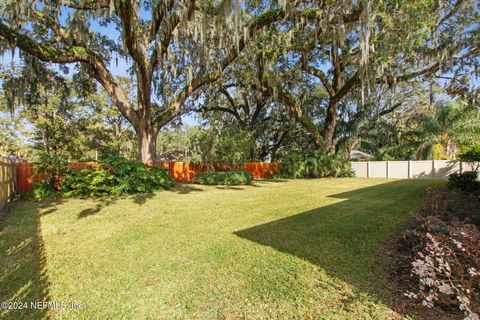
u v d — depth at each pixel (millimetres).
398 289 2064
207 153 11305
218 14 6371
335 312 1810
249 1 8555
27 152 18234
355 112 15891
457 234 2006
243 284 2205
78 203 6090
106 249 3059
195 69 9281
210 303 1945
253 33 8188
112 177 7375
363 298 1961
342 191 7684
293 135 17750
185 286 2189
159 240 3367
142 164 8438
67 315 1823
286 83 13000
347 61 10336
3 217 4758
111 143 18812
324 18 7656
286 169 13750
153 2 6812
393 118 18031
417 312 1771
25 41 6953
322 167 13445
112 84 9609
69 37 7801
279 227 3873
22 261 2729
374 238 3266
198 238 3434
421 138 14477
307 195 6980
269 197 6734
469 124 12797
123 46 7223
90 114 16281
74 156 15727
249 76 11422
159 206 5652
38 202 6324
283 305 1903
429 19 7602
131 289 2154
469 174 6629
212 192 7867
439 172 12766
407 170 13750
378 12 7641
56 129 14734
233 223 4176
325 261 2631
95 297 2041
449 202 4645
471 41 8625
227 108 16969
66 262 2697
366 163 15125
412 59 9992
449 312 1750
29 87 8930
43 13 7344
